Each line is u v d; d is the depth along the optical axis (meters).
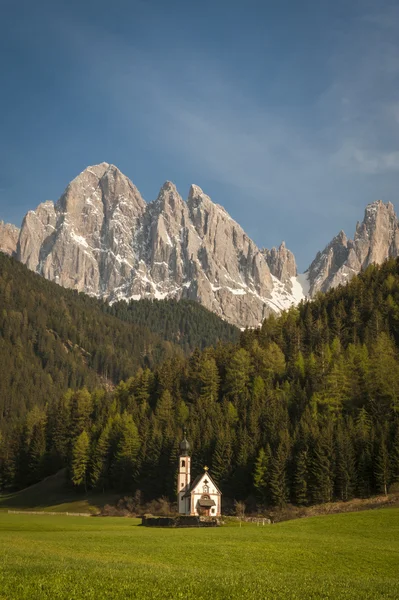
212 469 153.00
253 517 130.12
